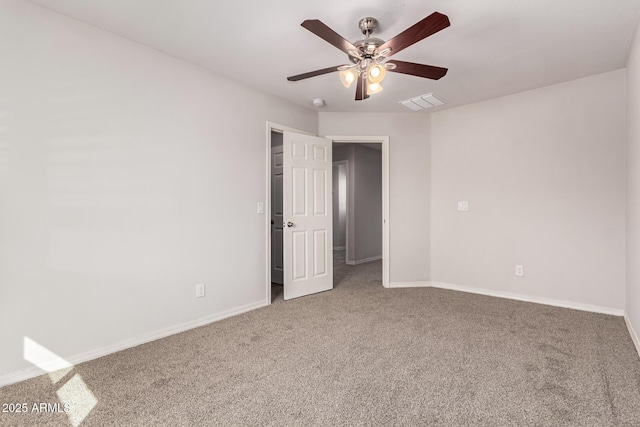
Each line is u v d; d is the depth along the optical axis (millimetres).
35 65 2016
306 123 4059
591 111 3176
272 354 2283
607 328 2715
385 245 4312
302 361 2172
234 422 1548
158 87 2627
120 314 2396
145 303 2537
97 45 2289
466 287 4047
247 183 3322
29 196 1988
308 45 2566
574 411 1605
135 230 2480
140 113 2516
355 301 3625
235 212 3203
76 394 1798
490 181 3830
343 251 7844
